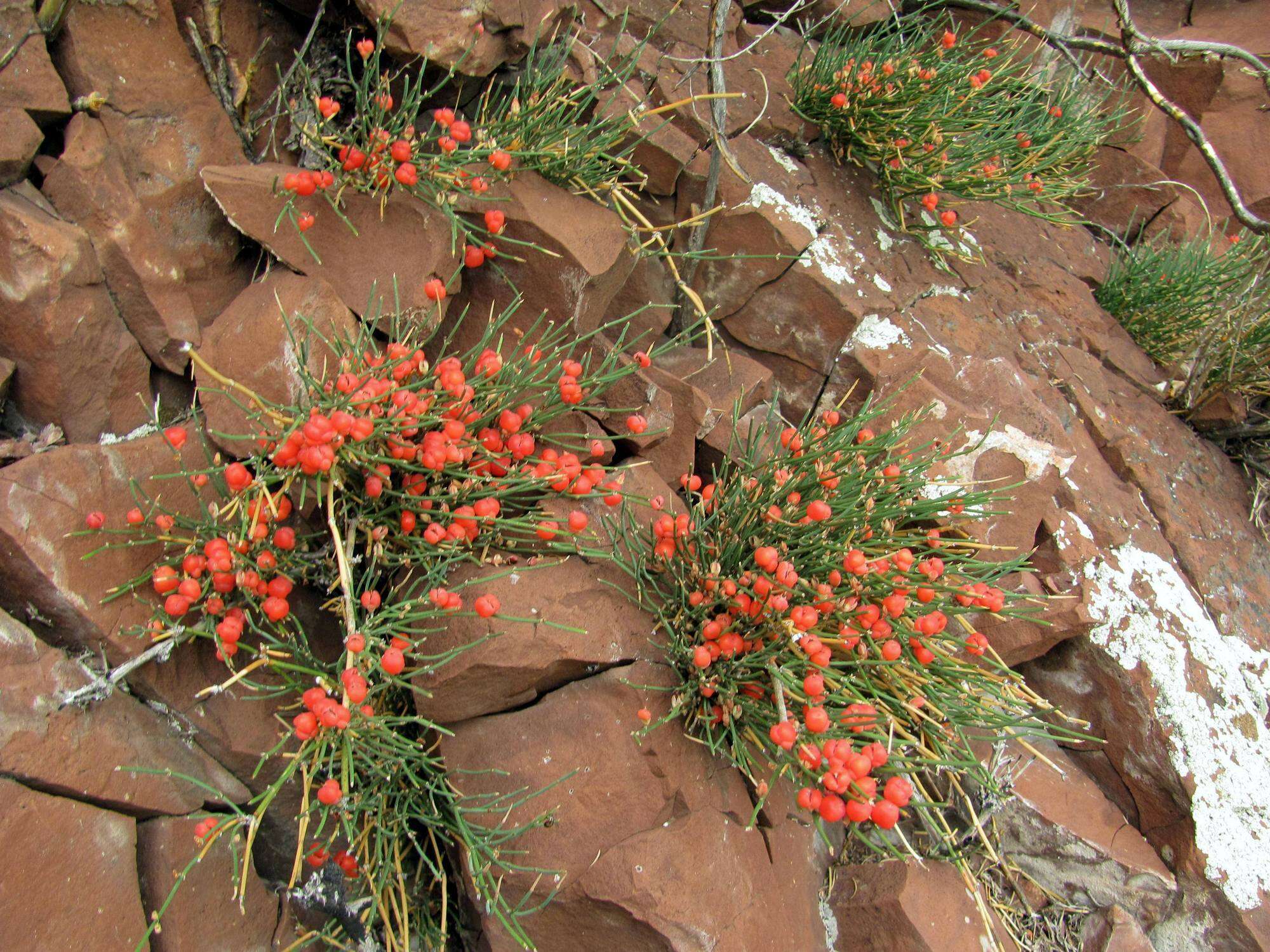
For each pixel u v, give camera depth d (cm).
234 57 35
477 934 33
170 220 33
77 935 26
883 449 35
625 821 30
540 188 37
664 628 33
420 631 29
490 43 37
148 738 29
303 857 32
